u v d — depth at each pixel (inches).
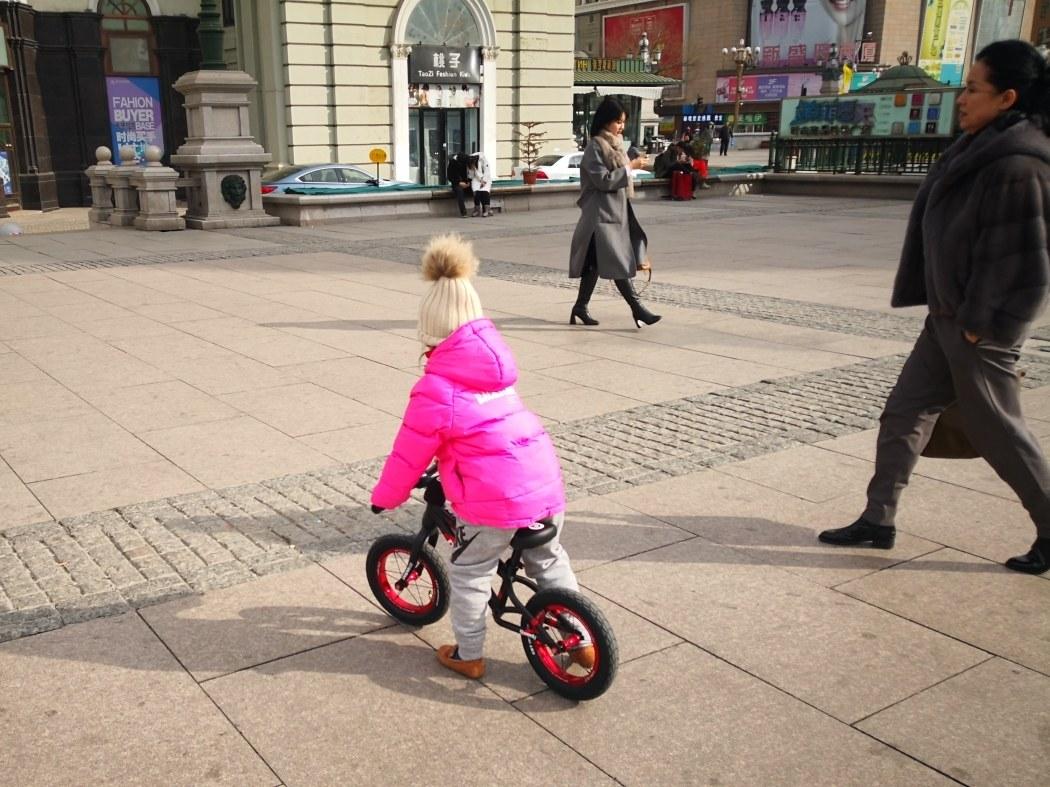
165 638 125.8
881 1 2615.7
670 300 375.6
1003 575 144.2
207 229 661.3
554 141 1161.4
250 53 1011.3
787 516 165.5
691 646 124.5
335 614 132.8
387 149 1046.4
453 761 102.0
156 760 101.7
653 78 1694.1
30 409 226.1
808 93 2674.7
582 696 111.2
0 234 647.8
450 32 1059.3
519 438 107.7
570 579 117.3
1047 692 114.5
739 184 951.6
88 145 1034.1
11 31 940.6
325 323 327.0
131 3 1031.0
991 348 135.1
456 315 107.1
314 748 104.0
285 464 190.1
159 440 204.1
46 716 109.1
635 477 183.2
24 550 151.3
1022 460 138.2
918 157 883.4
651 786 98.0
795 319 337.4
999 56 128.4
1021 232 126.3
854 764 101.4
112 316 341.1
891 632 128.0
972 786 98.1
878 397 237.9
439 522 119.0
